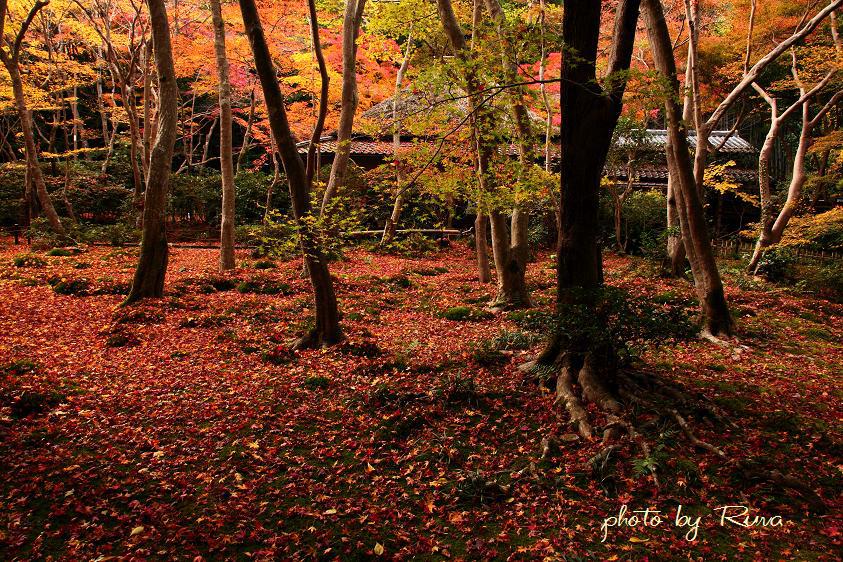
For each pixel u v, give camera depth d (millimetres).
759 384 7043
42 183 16406
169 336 8586
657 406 5688
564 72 5770
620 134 16797
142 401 6141
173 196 21578
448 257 19234
